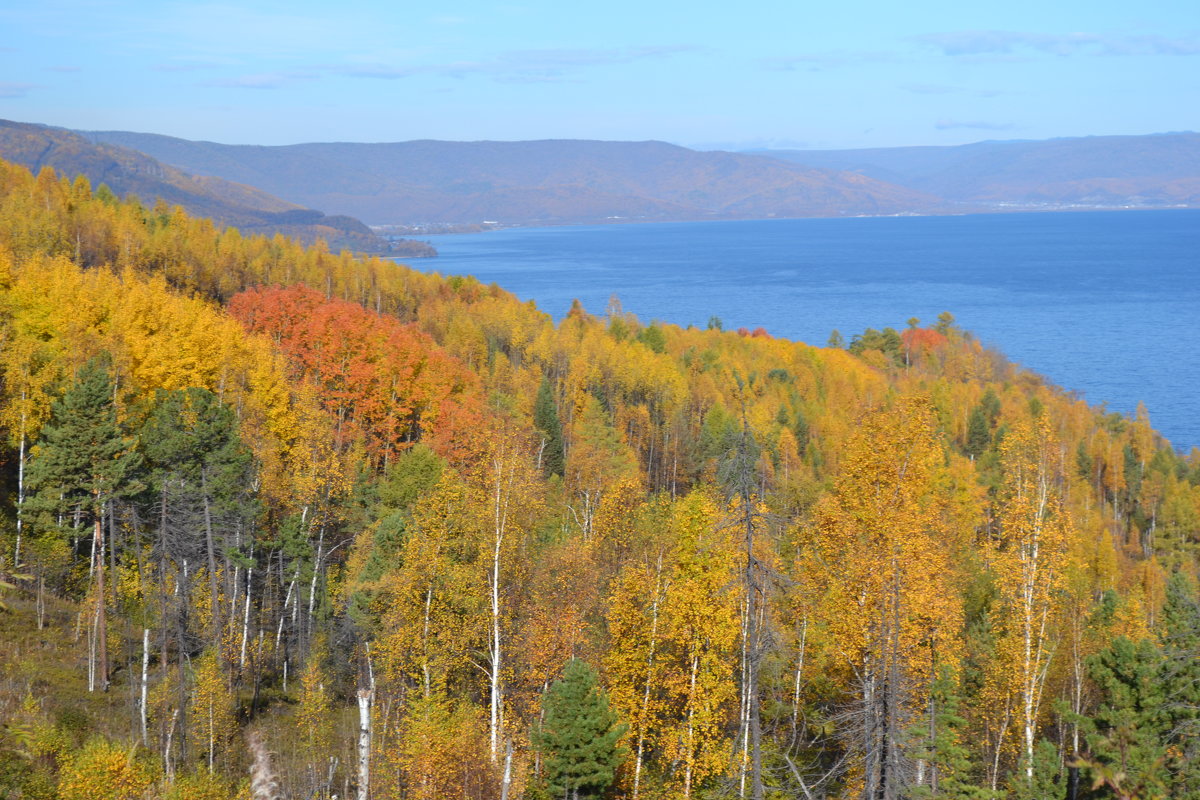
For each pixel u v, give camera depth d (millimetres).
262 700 44938
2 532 48312
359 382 79125
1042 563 32625
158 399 54906
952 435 127875
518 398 96250
